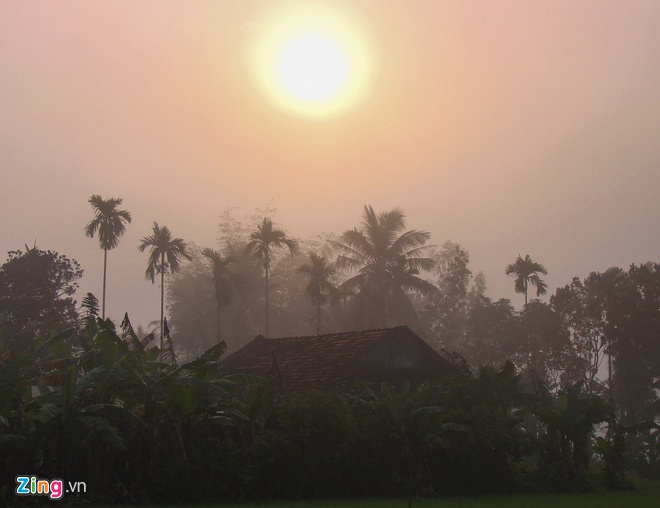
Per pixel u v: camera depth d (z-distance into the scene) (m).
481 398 28.45
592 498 25.39
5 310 56.78
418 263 68.12
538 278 71.75
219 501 22.56
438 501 23.58
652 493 27.88
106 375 21.84
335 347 34.47
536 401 30.78
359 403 27.27
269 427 25.36
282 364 35.06
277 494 23.84
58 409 20.59
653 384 57.78
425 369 34.00
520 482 28.31
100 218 57.97
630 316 58.38
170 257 64.44
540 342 66.00
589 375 64.56
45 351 23.16
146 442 22.05
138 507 20.62
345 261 68.56
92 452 21.00
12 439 20.55
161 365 23.47
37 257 60.03
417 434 25.55
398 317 67.56
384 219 67.88
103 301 58.91
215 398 23.22
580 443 29.38
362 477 25.06
